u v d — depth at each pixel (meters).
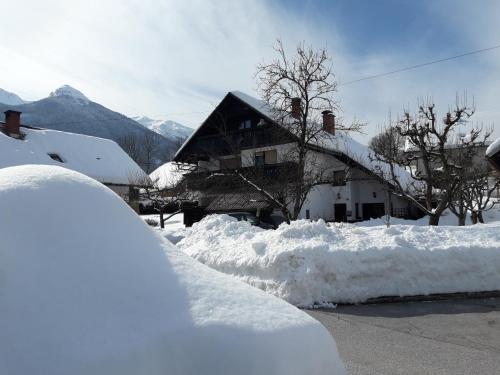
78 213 2.30
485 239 6.87
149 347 1.75
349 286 5.98
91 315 1.83
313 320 2.35
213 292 2.22
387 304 5.77
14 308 1.76
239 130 23.53
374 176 19.25
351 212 23.25
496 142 8.50
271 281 6.20
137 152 59.00
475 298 5.90
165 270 2.28
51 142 28.55
